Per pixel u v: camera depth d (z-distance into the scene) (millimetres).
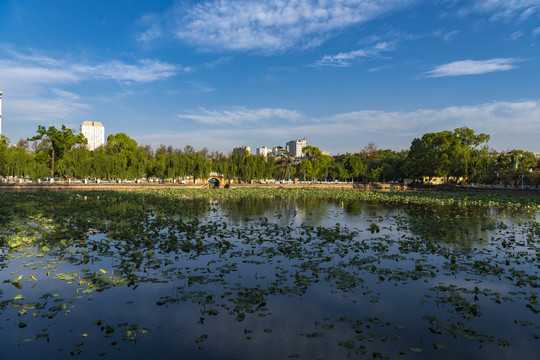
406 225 21750
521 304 8758
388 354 6410
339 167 85062
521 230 20375
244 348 6602
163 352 6426
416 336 7105
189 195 45875
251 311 8172
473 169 62406
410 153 81812
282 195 50188
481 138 69500
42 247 12750
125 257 12539
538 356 6383
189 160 61719
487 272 11383
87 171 53406
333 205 36219
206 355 6352
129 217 22172
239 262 12164
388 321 7727
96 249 13609
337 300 8922
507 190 55031
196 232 17672
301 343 6809
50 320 7625
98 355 6289
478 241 16734
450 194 54219
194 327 7422
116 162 54531
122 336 6988
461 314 8117
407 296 9242
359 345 6723
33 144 90375
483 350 6586
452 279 10664
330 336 7074
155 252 13445
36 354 6281
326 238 16641
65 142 53594
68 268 11227
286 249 13953
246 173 68625
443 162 67688
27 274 10602
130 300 8758
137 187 52719
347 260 12688
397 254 13703
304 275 10836
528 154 68250
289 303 8719
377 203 39281
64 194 38219
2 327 7273
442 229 19406
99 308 8273
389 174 86375
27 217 21359
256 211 28875
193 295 9039
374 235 18109
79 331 7176
